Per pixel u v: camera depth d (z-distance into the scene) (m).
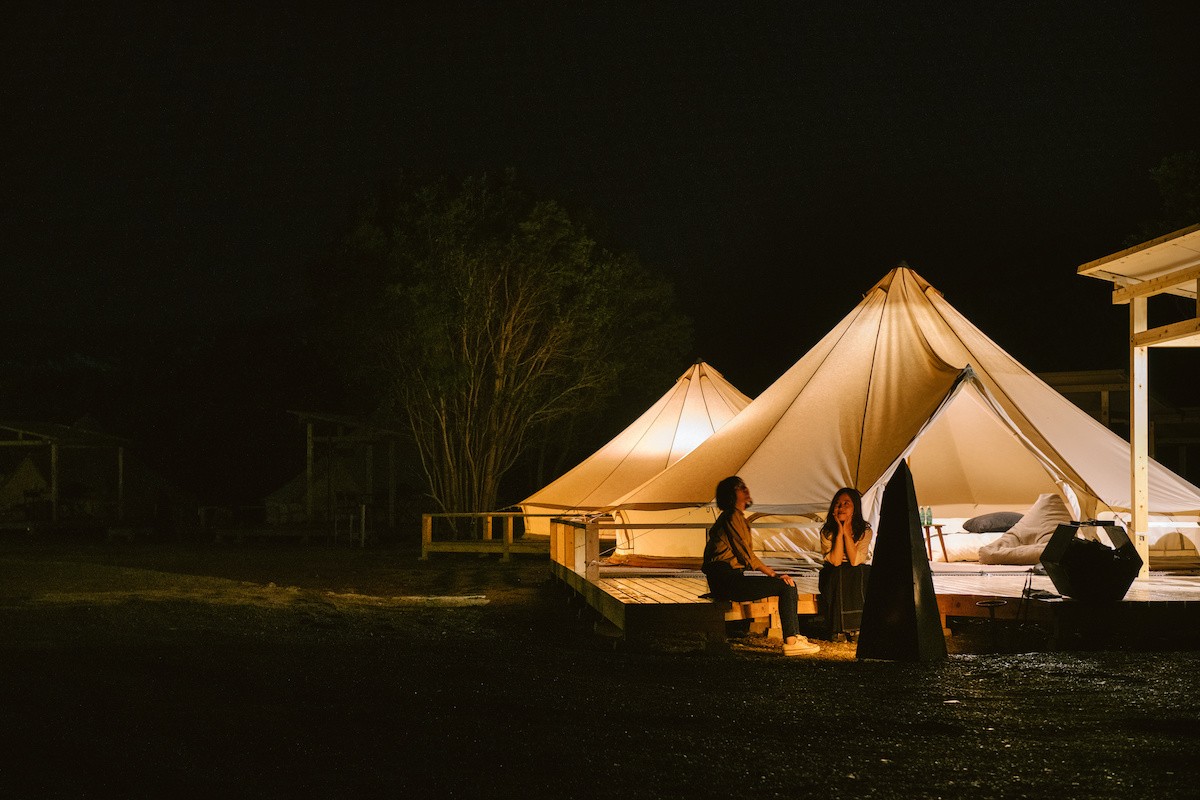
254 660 6.68
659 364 30.45
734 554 7.79
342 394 41.75
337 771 4.16
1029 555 10.80
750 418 12.20
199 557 20.23
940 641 6.99
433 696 5.59
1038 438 10.96
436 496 24.36
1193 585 9.11
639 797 3.83
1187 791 3.82
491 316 23.50
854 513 8.27
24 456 33.44
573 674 6.40
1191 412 24.84
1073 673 6.20
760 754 4.38
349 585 14.27
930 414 10.53
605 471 17.09
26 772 4.14
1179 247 8.88
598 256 25.41
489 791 3.91
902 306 12.36
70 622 8.21
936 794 3.81
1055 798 3.75
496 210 23.05
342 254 22.64
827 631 8.11
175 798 3.86
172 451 42.84
